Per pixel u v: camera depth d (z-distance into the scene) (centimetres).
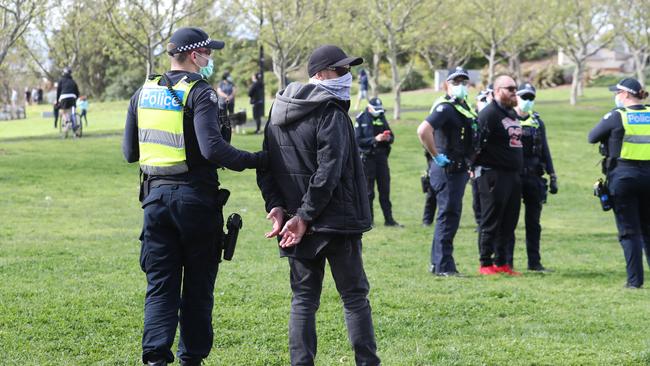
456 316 823
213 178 586
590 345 717
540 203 1168
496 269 1116
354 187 574
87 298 838
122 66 6988
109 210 1742
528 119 1143
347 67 574
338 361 659
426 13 4159
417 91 6800
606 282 1079
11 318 744
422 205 2059
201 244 580
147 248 579
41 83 7594
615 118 1016
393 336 740
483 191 1082
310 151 565
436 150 1044
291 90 570
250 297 866
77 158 2630
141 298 845
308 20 4141
